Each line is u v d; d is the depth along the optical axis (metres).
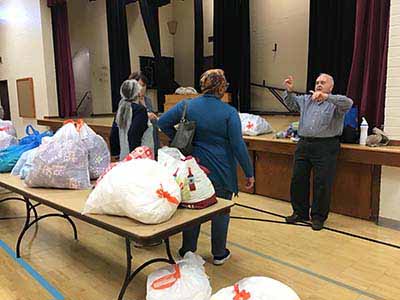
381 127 3.60
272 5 7.79
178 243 3.15
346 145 3.55
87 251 3.03
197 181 2.18
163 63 8.83
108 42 8.56
